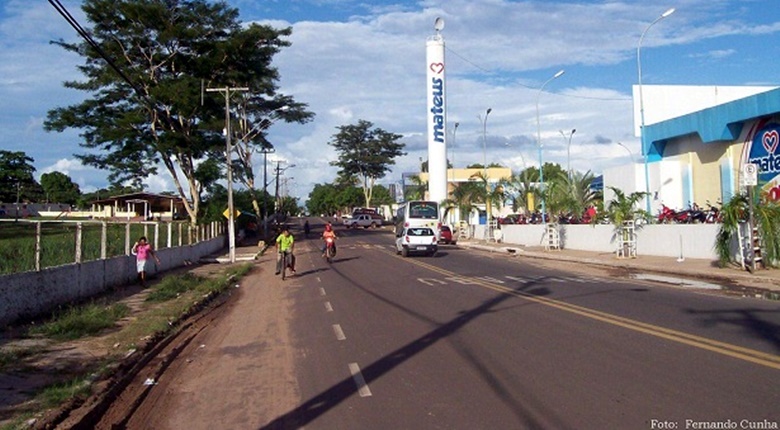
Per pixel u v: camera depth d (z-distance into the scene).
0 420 7.86
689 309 14.76
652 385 8.33
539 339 11.71
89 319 15.03
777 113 32.84
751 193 23.25
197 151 52.03
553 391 8.28
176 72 51.59
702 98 47.75
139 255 25.16
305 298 20.95
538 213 56.53
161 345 13.63
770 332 11.55
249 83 55.62
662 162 42.19
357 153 113.94
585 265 30.86
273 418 8.05
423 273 27.50
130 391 9.94
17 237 17.38
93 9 46.28
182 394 9.62
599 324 12.97
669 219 36.06
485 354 10.68
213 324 16.78
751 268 22.89
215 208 60.25
